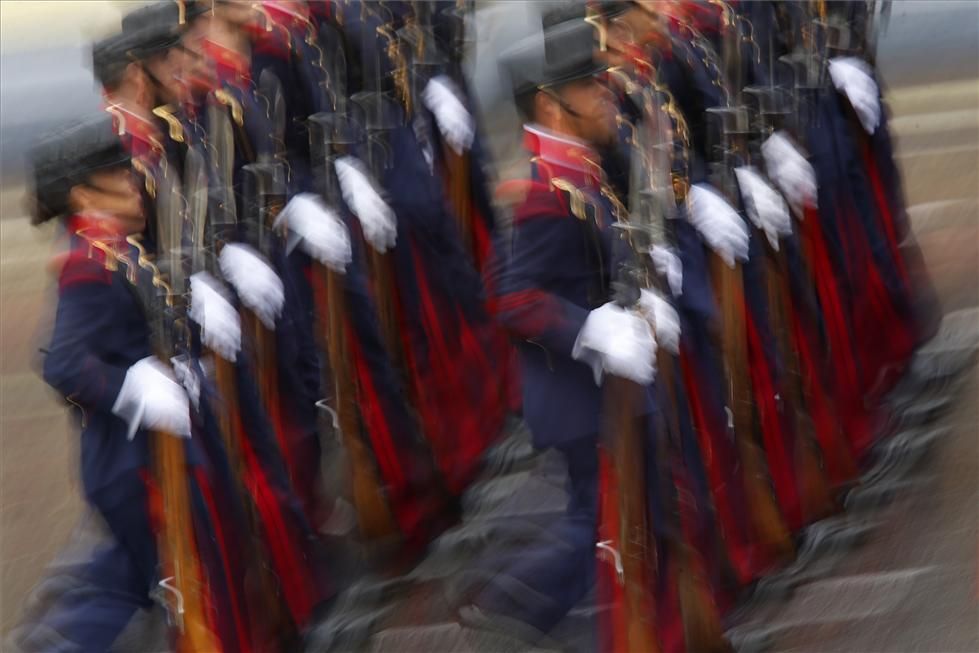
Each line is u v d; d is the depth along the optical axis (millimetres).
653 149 16078
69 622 15211
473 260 21891
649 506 15133
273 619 16484
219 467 15742
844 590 17438
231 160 17891
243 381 16750
